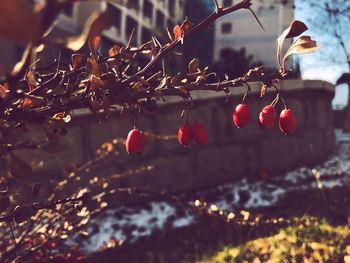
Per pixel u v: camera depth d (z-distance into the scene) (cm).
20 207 150
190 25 132
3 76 72
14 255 246
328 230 371
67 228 238
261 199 497
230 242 384
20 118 120
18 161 107
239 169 566
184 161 532
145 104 132
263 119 141
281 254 329
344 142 792
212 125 547
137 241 421
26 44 45
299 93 606
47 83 126
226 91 136
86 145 477
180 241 410
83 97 123
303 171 586
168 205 497
